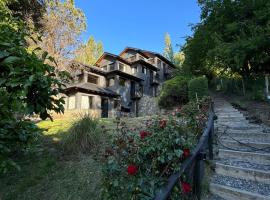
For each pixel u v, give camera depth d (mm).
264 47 11164
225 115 8625
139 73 25625
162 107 14047
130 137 2953
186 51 19562
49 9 14609
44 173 4383
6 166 2342
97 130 5312
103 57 25438
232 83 17031
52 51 14281
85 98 18875
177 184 2521
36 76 1955
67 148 5141
